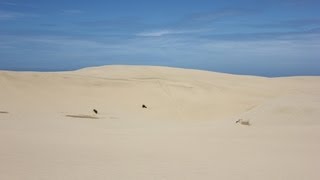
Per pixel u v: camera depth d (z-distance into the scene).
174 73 64.06
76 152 14.72
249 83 59.88
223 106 45.06
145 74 60.22
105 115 34.78
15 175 10.73
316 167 12.21
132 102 42.59
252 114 27.94
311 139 18.52
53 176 10.71
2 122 25.42
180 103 44.28
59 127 24.52
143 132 22.47
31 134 19.81
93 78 49.09
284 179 10.66
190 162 12.99
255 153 14.91
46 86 43.53
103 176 10.84
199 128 24.75
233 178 10.79
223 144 17.38
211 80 59.34
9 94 38.88
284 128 22.36
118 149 15.68
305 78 68.38
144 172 11.40
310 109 25.88
